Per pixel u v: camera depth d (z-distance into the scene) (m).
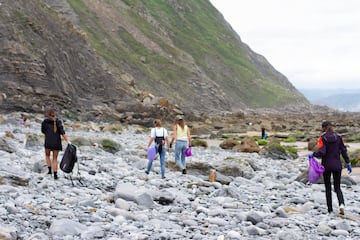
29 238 7.34
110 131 47.88
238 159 20.91
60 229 7.93
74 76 71.19
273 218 10.42
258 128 69.19
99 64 78.81
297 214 11.02
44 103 58.22
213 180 16.08
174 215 10.16
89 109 65.25
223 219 9.95
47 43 67.75
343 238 8.94
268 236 8.80
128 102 73.00
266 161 26.95
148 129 57.28
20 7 69.56
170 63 143.25
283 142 46.78
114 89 76.19
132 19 170.00
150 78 125.25
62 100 61.19
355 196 14.49
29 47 62.94
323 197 13.21
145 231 8.34
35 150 22.31
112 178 14.96
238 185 15.73
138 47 147.25
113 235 8.03
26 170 15.05
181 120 17.08
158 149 16.11
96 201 10.84
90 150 22.95
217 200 12.33
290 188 15.80
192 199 12.44
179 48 192.38
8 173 12.06
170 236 8.09
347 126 70.50
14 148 19.41
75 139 25.00
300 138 50.38
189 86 137.88
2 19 62.72
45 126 13.77
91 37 129.62
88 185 13.20
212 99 138.62
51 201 10.30
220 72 194.38
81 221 8.88
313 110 192.88
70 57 72.38
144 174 16.42
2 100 54.16
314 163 11.27
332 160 11.13
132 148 27.97
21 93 56.94
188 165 17.98
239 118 93.12
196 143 36.72
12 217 8.45
